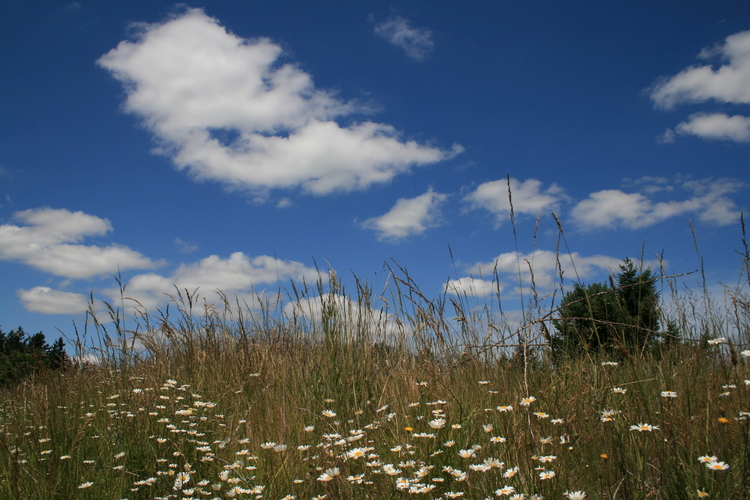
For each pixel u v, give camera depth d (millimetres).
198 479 3051
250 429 3674
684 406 2555
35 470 2934
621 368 3203
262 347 5691
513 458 2377
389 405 3758
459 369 3971
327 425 3510
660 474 2082
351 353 4816
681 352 3582
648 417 2600
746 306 3320
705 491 1973
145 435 3482
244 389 4930
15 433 3613
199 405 4066
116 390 4746
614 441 2314
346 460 2523
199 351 5918
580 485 2209
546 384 2994
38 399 4070
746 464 1990
